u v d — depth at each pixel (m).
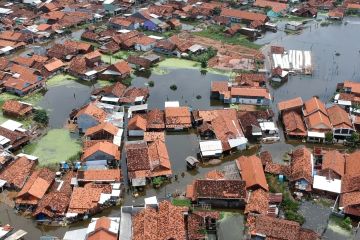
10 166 79.25
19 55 134.25
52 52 130.38
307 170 76.25
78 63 122.12
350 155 81.50
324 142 89.81
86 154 81.56
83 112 91.88
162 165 79.25
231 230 67.75
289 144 90.00
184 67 126.38
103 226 62.91
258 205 69.56
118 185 75.62
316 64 128.50
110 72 118.50
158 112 97.56
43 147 88.81
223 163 84.25
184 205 71.44
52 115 101.44
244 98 104.56
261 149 88.31
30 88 111.50
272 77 117.19
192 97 109.31
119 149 86.88
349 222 67.44
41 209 69.69
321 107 95.88
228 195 71.06
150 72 123.00
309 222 67.19
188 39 147.00
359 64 128.75
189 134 93.38
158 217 66.69
